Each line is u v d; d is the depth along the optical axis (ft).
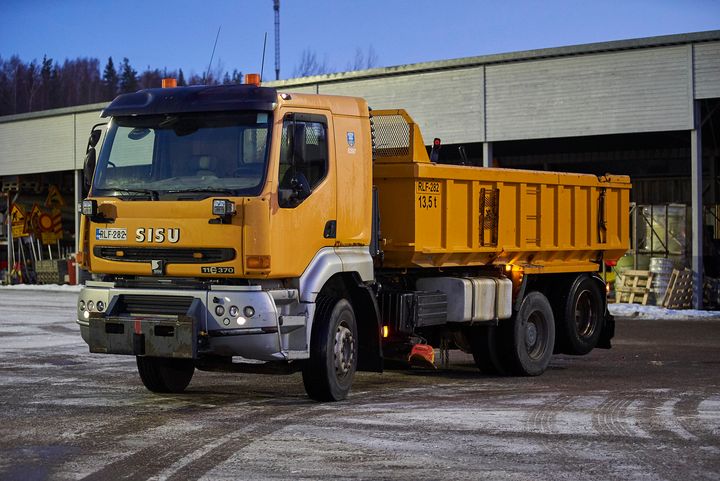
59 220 134.62
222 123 30.58
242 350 29.99
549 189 44.04
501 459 23.89
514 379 40.70
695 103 78.48
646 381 39.60
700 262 79.30
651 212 82.53
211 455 24.21
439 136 89.76
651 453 24.67
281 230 30.14
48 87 336.49
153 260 30.48
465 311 38.83
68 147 121.39
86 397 33.86
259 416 29.78
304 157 31.04
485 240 40.42
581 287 46.11
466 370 44.21
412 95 91.15
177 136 30.89
